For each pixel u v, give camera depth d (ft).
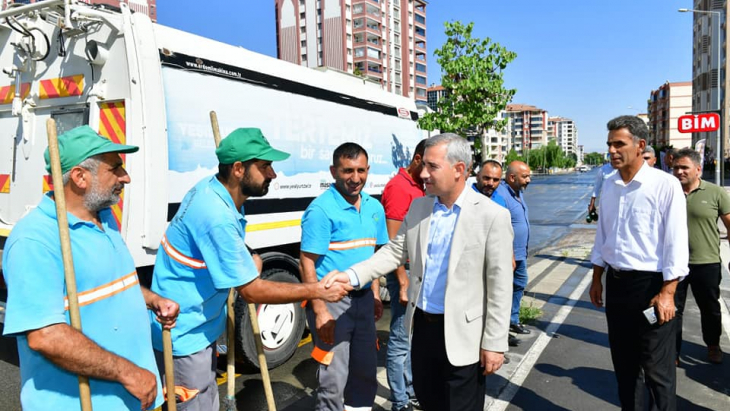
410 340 9.28
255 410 12.53
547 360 15.47
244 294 7.99
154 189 11.75
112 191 6.52
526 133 628.28
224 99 13.80
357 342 10.41
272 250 15.67
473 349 8.30
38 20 12.79
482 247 8.23
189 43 13.12
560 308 21.11
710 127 49.67
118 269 6.66
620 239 10.22
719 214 14.25
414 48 316.81
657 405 9.88
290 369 15.39
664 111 370.73
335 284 8.84
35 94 13.15
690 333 17.97
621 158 9.99
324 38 280.72
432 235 8.84
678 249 9.41
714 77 175.42
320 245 10.13
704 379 13.98
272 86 15.48
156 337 8.36
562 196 103.24
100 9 12.19
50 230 5.99
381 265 9.40
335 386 10.07
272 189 15.20
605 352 16.15
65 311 6.06
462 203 8.47
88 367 5.80
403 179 12.62
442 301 8.66
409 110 24.18
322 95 17.69
